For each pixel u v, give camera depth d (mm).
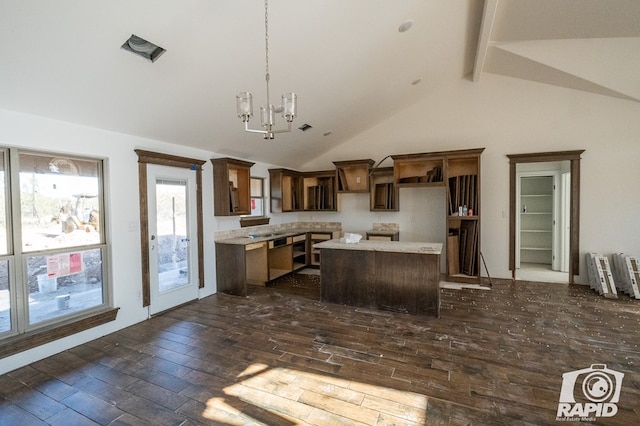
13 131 2484
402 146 5758
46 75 2234
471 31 3750
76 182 3006
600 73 4156
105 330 3143
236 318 3547
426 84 4934
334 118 4828
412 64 4027
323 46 2951
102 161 3199
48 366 2523
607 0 3125
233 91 3184
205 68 2705
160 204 3754
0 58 1975
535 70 4520
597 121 4551
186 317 3598
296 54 2928
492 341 2852
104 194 3209
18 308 2576
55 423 1865
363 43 3127
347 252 3918
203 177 4387
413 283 3574
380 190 5949
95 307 3131
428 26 3291
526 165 6098
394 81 4328
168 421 1859
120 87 2605
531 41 4230
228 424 1831
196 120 3523
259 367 2465
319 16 2549
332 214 6535
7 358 2453
